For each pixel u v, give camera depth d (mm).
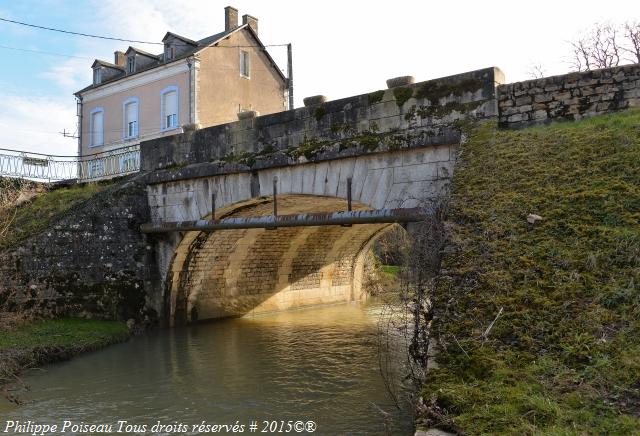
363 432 6598
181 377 9289
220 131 11797
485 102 8305
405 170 8773
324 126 9969
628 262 5062
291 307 18562
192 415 7375
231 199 11477
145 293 13156
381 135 9180
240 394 8328
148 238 13273
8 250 11008
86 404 7809
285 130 10555
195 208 12266
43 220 13281
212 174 11648
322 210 14227
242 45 24766
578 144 7023
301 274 18750
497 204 6473
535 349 4559
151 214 13273
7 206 14805
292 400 8000
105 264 12383
